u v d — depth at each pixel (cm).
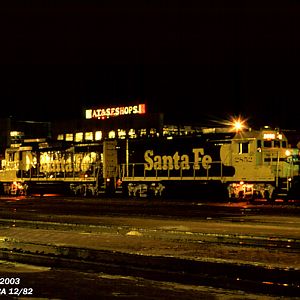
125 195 4291
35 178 4859
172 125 7475
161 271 1200
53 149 4753
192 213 2639
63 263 1323
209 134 3856
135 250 1452
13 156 5119
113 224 2142
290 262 1238
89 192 4466
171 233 1831
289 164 3534
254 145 3600
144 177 4156
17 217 2559
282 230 1867
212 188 3803
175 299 929
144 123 7256
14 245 1636
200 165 3847
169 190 4025
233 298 940
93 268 1252
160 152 4078
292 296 973
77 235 1789
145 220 2288
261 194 3581
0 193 5238
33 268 1236
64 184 4622
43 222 2266
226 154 3716
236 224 2080
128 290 1001
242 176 3644
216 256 1334
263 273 1152
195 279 1117
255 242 1600
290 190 3497
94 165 4406
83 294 966
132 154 4250
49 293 974
